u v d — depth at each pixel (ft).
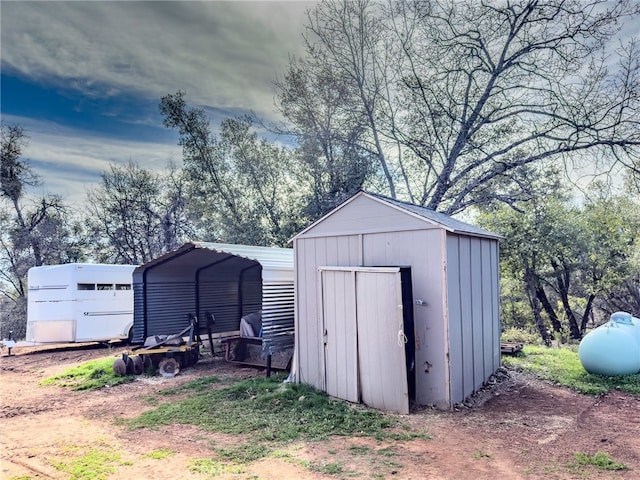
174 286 34.58
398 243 19.60
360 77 52.26
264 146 58.03
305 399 19.81
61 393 24.22
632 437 14.85
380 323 18.49
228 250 27.53
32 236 65.92
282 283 26.21
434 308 18.37
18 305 66.13
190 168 59.82
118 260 72.49
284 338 25.99
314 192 53.62
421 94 48.55
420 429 15.85
